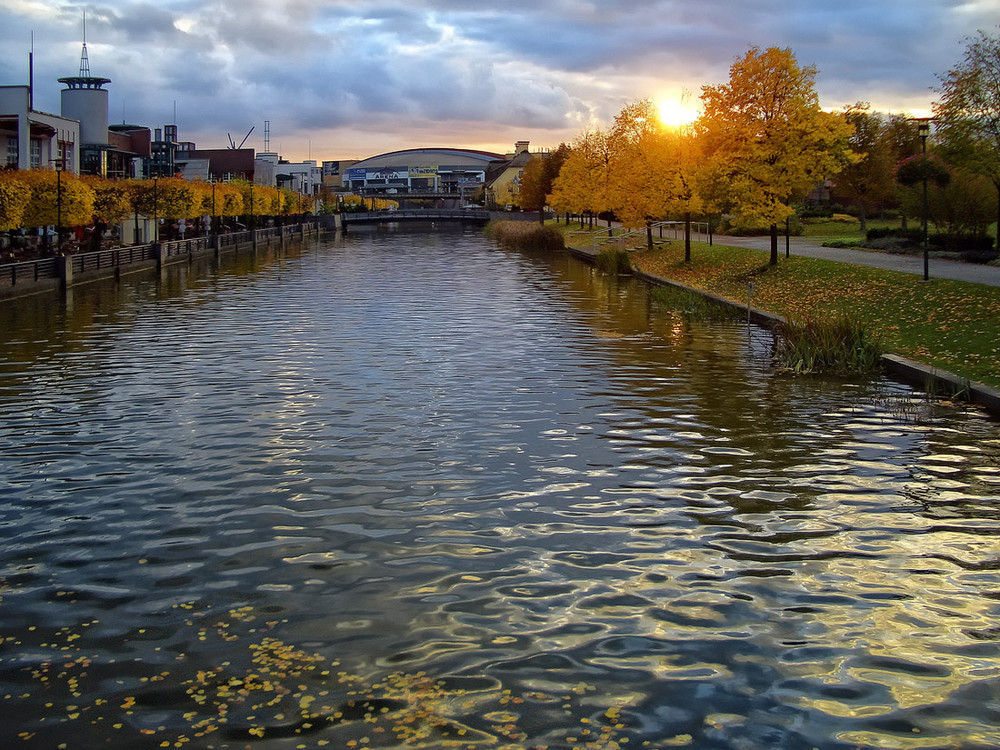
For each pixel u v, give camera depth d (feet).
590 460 46.85
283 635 27.94
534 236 263.29
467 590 31.09
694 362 76.38
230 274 174.09
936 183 146.72
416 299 129.18
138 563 33.63
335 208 565.94
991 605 29.84
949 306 83.92
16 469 45.32
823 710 23.73
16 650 27.09
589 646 27.14
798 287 114.21
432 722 23.16
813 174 130.52
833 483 42.86
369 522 37.83
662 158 164.04
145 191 202.49
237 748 22.07
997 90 114.73
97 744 22.30
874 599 30.32
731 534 36.27
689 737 22.54
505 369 73.20
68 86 289.53
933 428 53.26
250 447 49.34
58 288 137.18
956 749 22.03
